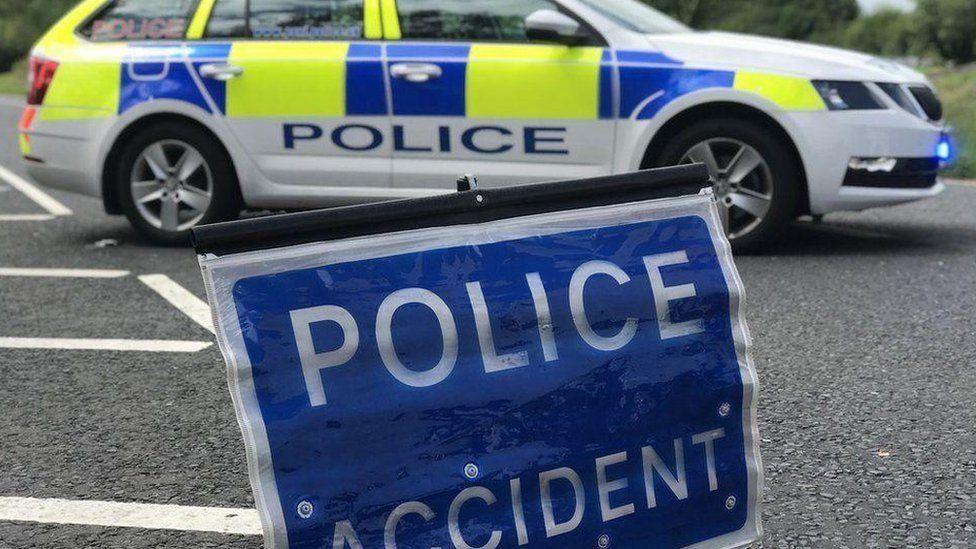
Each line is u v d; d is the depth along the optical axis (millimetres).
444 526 1974
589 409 2090
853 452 3174
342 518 1904
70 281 5801
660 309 2170
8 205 8852
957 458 3109
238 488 3062
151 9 6582
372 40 6125
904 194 5875
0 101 27672
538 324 2076
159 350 4461
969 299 4949
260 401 1874
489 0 6070
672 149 5938
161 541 2742
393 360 1967
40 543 2748
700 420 2182
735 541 2211
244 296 1894
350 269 1967
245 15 6359
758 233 5957
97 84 6527
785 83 5781
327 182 6184
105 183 6629
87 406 3793
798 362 4070
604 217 2170
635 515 2115
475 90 5938
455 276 2037
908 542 2611
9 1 62469
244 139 6254
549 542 2041
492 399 2021
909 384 3779
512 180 5965
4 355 4449
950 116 16422
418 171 6051
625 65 5863
